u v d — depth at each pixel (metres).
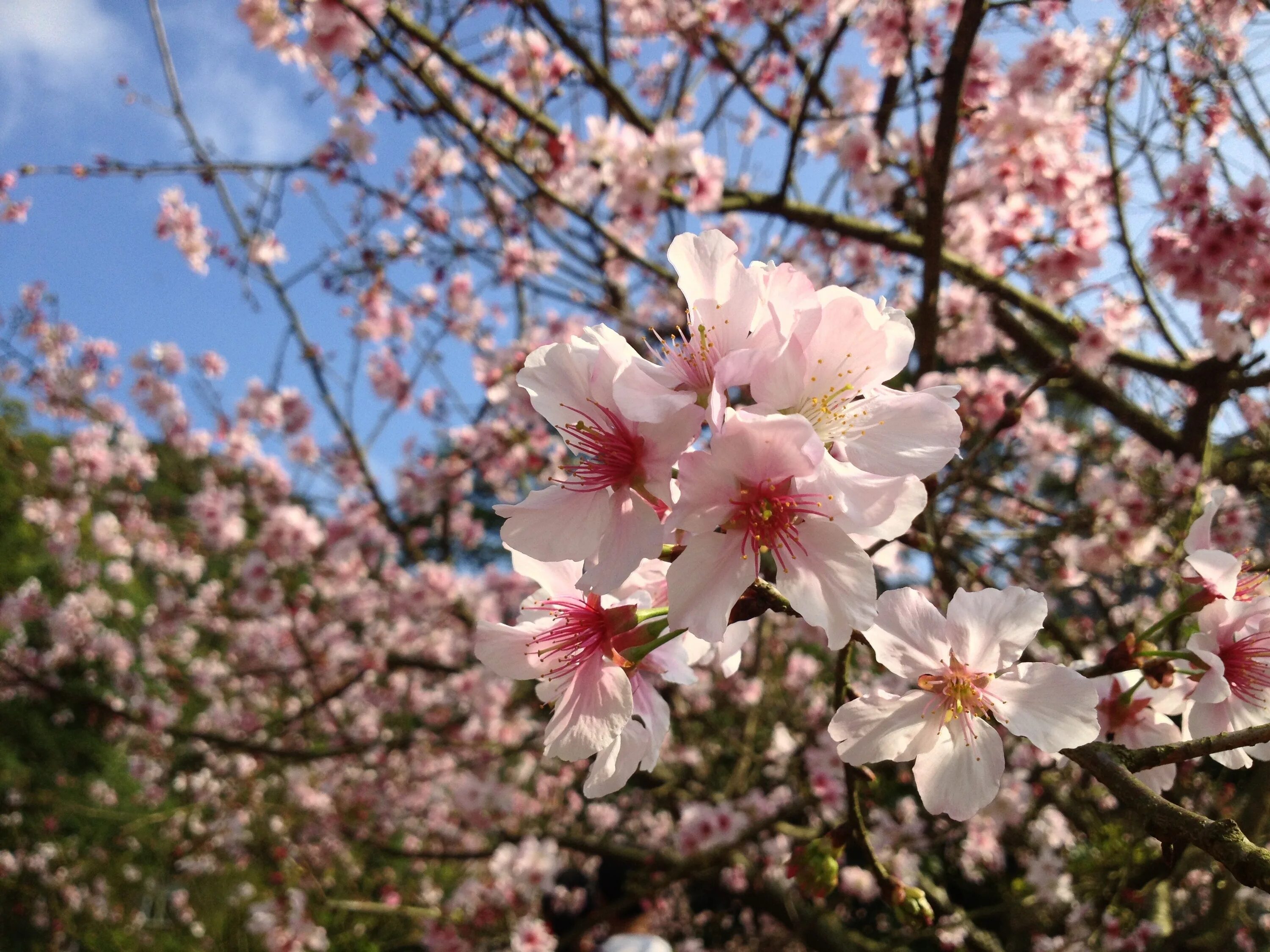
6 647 8.25
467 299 6.74
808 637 6.01
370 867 9.12
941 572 2.39
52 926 9.88
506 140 5.05
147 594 9.48
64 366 7.47
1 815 10.69
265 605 6.86
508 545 1.25
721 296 1.24
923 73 3.98
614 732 1.25
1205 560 1.33
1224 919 2.90
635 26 5.32
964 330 4.51
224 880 9.43
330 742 7.88
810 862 1.54
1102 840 2.71
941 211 3.09
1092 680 1.40
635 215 4.54
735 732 7.27
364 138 4.94
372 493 6.84
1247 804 2.47
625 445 1.23
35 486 7.79
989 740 1.26
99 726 8.08
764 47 4.93
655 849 6.69
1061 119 3.91
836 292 1.20
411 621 7.18
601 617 1.33
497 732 6.85
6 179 5.39
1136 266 4.18
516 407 6.01
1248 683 1.31
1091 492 4.57
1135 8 4.36
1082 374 4.20
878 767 4.91
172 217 5.84
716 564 1.16
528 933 5.00
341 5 3.72
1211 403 4.17
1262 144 4.30
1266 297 3.48
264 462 7.34
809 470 1.10
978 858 5.38
